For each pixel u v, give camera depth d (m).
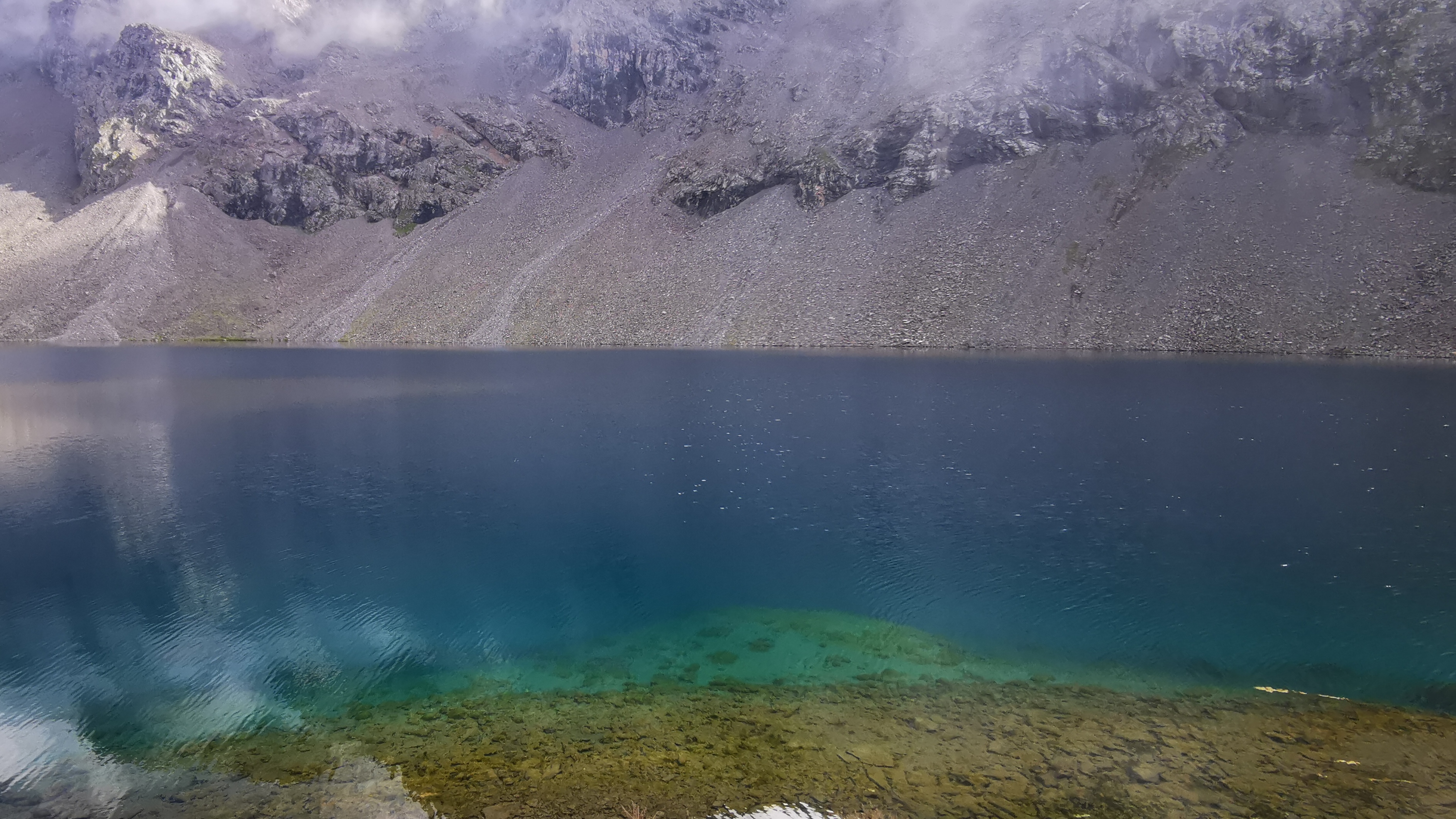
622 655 13.88
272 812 8.77
